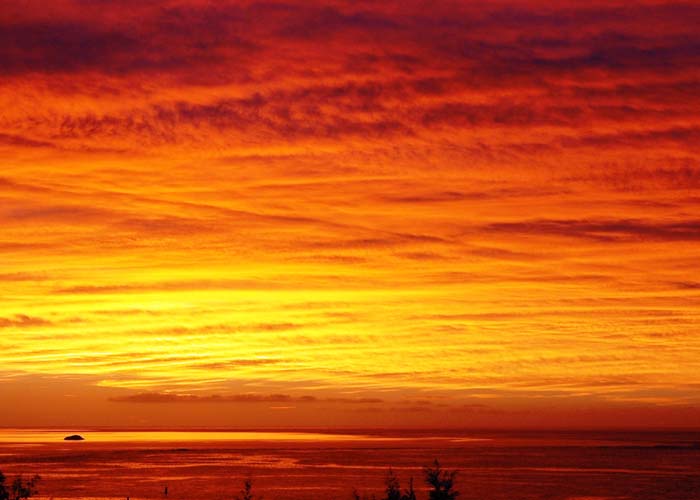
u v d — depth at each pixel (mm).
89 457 166750
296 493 95375
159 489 99125
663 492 97625
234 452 189875
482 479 112938
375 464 145000
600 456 171000
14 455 174000
